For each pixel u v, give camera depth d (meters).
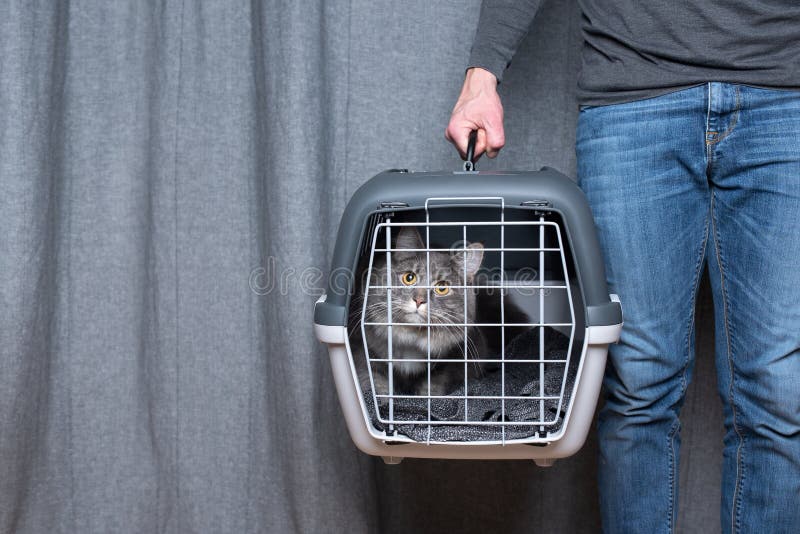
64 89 1.51
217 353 1.58
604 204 1.16
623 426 1.17
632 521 1.19
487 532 1.59
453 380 1.30
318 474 1.49
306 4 1.43
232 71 1.54
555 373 1.14
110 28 1.53
